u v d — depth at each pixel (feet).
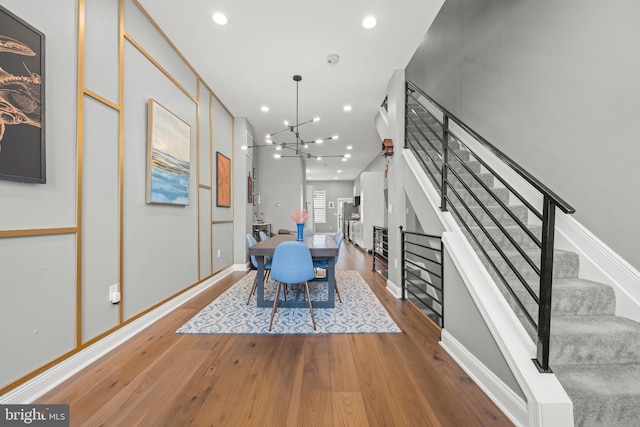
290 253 7.56
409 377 5.21
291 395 4.66
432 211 7.95
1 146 3.99
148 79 7.65
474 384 5.00
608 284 5.26
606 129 5.17
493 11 8.45
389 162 11.72
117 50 6.48
